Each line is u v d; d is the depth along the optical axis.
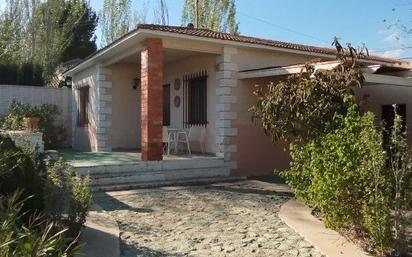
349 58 9.87
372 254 5.78
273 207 8.71
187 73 14.77
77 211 6.02
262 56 13.27
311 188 7.14
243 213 8.22
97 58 15.06
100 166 10.98
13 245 3.25
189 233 6.91
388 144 5.99
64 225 5.86
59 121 19.12
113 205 8.77
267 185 11.23
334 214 6.37
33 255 3.01
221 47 12.63
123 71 16.09
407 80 11.37
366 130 6.01
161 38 11.78
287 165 13.55
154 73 11.70
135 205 8.80
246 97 12.90
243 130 12.84
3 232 3.18
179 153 13.62
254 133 13.00
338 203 6.29
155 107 11.71
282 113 8.53
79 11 31.05
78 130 18.09
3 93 17.80
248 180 12.05
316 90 8.10
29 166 5.83
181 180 11.52
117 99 16.00
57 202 5.84
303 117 8.11
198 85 14.23
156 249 6.12
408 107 12.20
